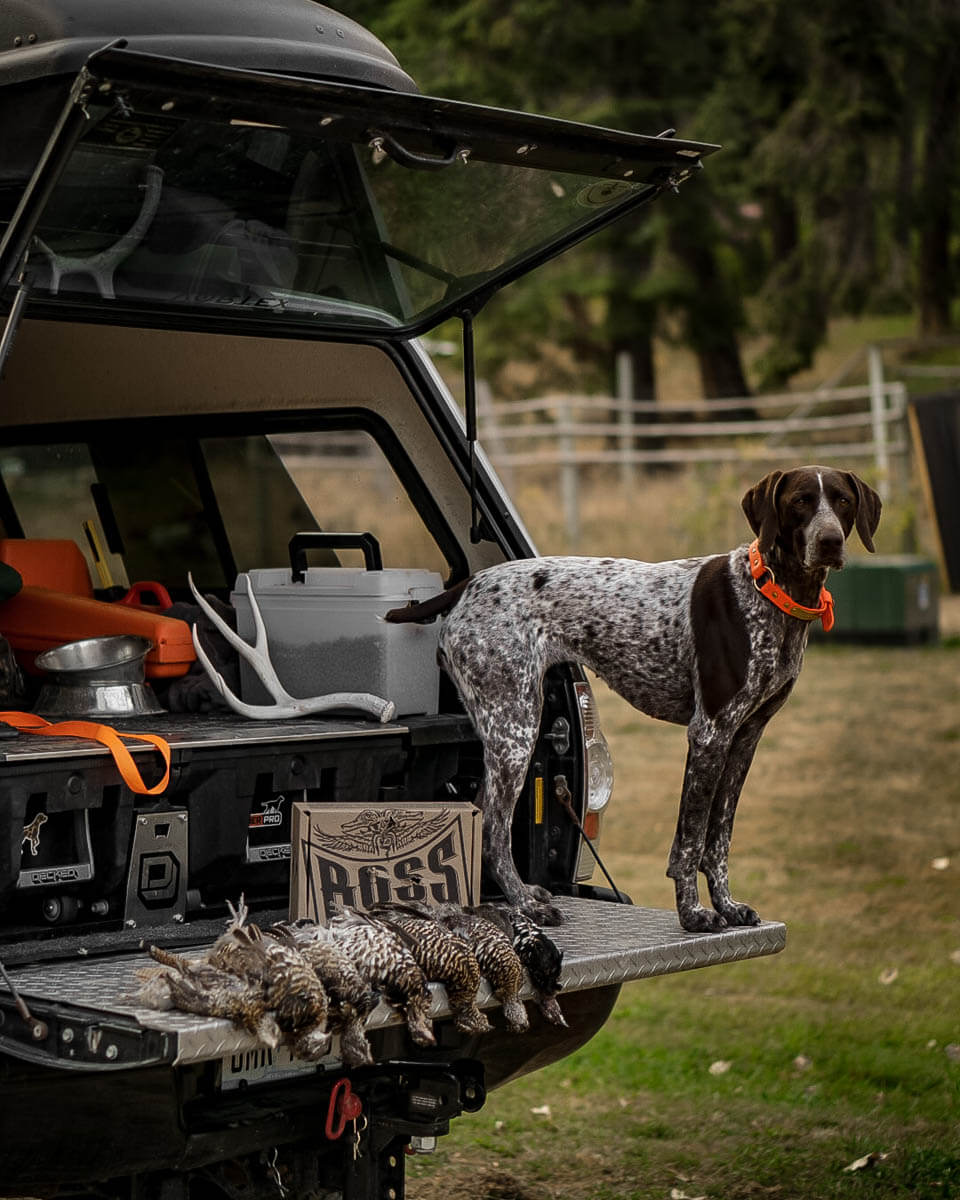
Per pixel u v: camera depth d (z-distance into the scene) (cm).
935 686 1485
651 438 3019
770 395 3300
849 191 2642
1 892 365
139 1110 336
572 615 428
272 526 564
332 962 332
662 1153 546
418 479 512
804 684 1512
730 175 2769
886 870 899
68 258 420
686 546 2214
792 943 773
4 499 641
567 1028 418
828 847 948
